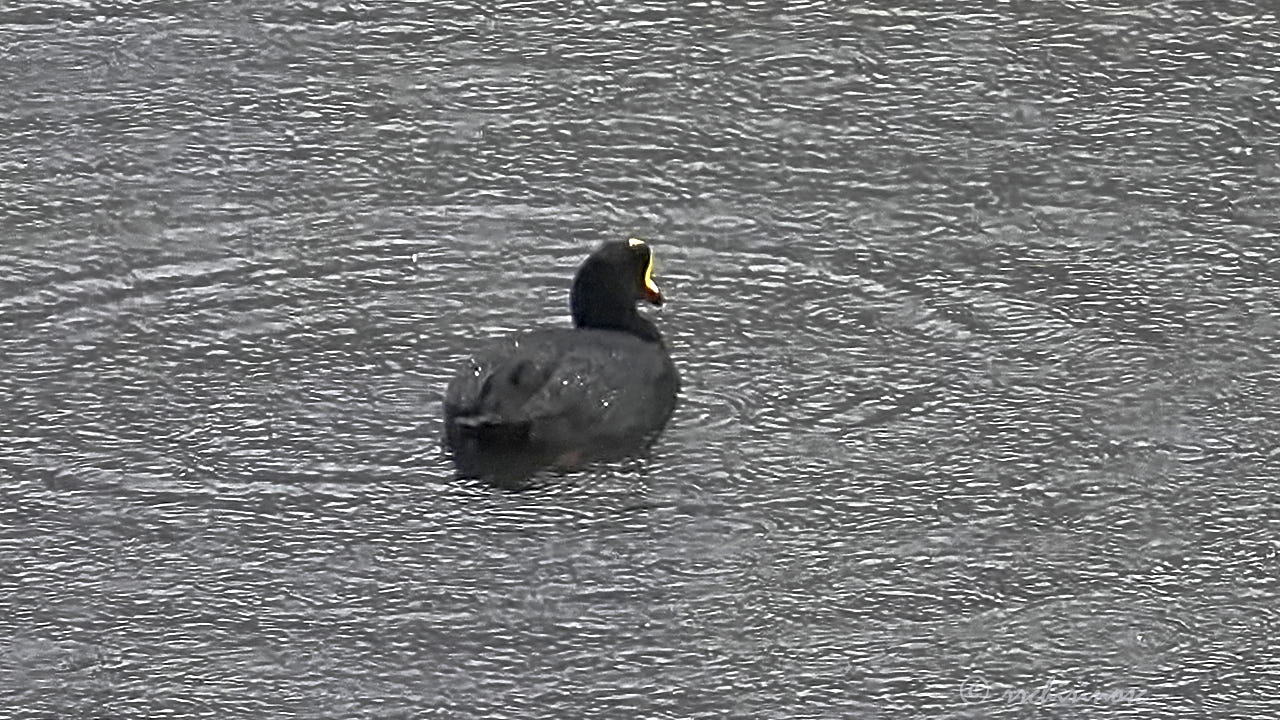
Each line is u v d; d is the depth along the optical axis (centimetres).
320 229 3052
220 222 3058
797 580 2592
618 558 2612
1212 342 2895
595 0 3319
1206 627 2555
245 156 3141
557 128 3173
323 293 2966
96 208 3073
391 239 3039
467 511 2662
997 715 2461
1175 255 3012
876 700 2472
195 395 2817
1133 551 2634
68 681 2475
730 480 2708
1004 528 2659
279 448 2745
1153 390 2833
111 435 2758
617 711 2455
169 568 2592
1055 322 2922
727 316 2938
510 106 3198
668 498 2683
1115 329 2911
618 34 3278
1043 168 3120
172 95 3212
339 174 3120
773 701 2467
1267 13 3297
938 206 3075
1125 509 2683
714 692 2473
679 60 3250
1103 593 2588
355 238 3039
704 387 2834
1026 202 3080
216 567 2594
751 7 3309
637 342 2833
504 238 3047
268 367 2862
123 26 3291
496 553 2614
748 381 2845
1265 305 2945
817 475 2717
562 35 3278
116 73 3241
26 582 2575
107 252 3012
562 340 2803
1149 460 2741
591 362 2773
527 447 2731
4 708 2447
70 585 2573
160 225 3052
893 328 2916
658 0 3319
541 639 2522
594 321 2867
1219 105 3194
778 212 3072
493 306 2961
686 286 2978
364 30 3288
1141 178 3109
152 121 3183
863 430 2778
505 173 3120
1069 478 2719
